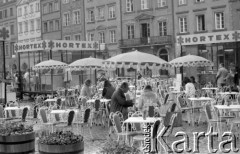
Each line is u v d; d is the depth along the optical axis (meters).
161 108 13.98
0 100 21.80
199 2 43.34
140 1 49.19
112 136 13.62
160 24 47.34
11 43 75.62
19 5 74.62
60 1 62.34
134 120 10.61
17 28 75.88
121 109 13.22
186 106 16.67
